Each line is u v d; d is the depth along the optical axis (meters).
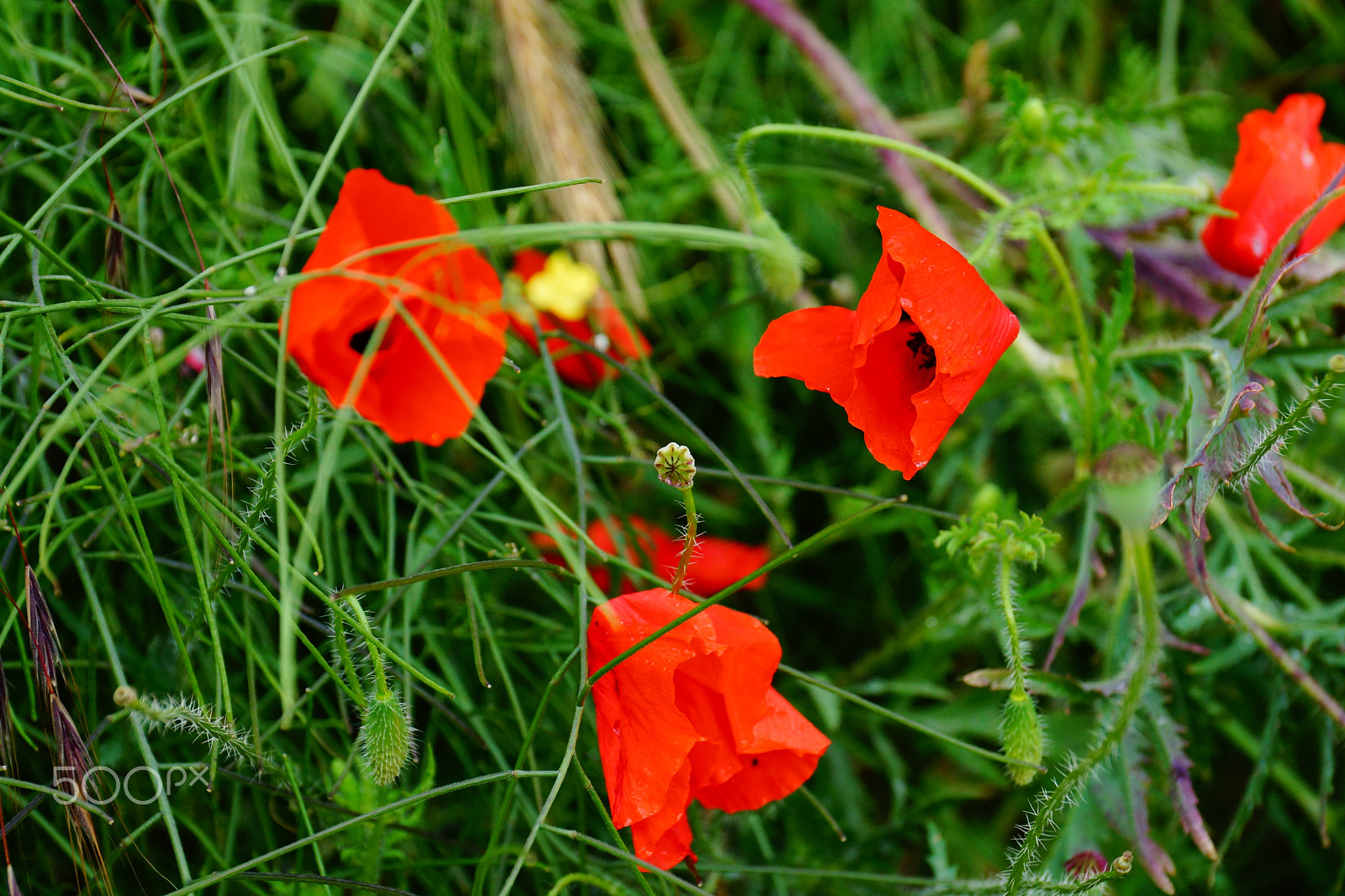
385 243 0.70
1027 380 0.84
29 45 0.77
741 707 0.70
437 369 0.71
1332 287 0.76
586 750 0.78
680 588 0.70
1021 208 0.77
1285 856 0.87
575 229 0.71
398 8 0.84
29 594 0.69
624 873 0.76
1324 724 0.79
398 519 0.82
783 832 0.83
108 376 0.76
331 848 0.77
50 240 0.77
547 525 0.71
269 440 0.79
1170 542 0.79
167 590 0.78
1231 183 0.79
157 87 0.78
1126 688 0.76
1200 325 0.83
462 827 0.80
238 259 0.69
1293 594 0.86
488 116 0.86
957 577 0.80
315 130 0.84
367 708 0.68
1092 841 0.79
